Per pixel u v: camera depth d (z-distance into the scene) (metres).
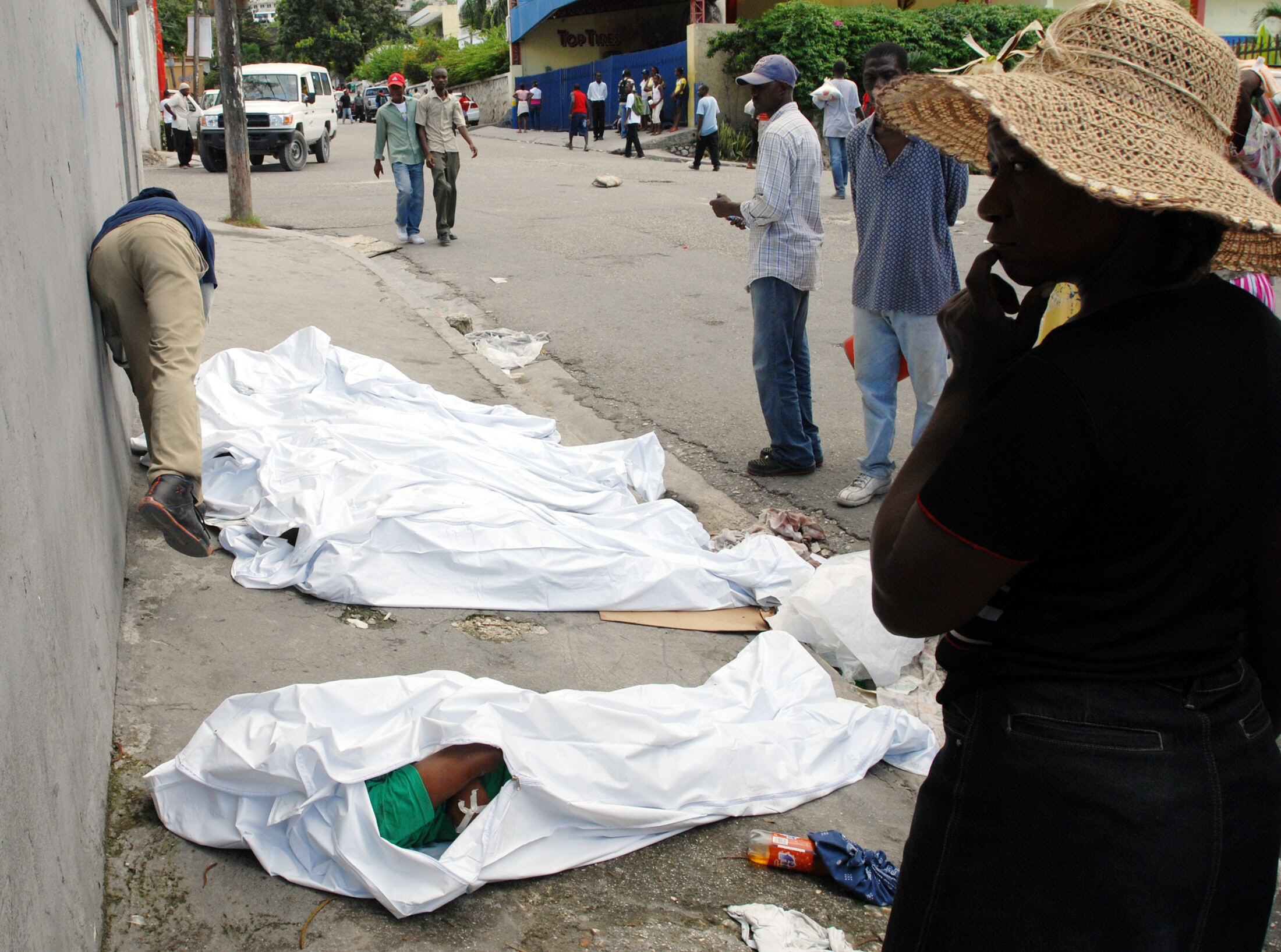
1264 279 3.94
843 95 14.51
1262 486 1.30
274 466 4.18
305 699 2.51
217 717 2.51
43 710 1.85
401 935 2.22
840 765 2.92
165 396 3.58
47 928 1.70
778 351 5.07
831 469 5.47
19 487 1.82
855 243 11.41
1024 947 1.29
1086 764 1.26
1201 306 1.30
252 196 14.27
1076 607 1.29
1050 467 1.22
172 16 38.44
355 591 3.59
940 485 1.29
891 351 4.80
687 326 8.14
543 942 2.26
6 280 1.93
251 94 19.27
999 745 1.32
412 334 7.24
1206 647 1.30
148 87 22.48
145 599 3.46
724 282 9.58
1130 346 1.24
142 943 2.14
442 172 10.71
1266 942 2.47
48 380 2.32
